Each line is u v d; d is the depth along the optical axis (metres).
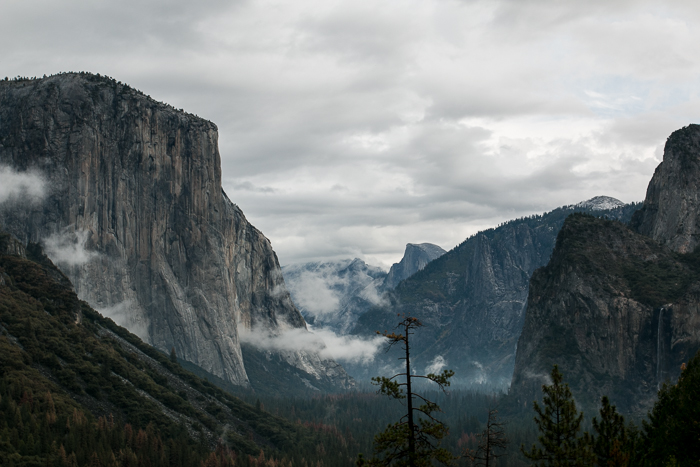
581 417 97.06
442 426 81.88
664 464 90.06
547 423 96.56
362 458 83.56
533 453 94.62
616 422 97.88
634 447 96.81
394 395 81.38
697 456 91.38
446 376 81.06
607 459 91.94
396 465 80.81
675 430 94.19
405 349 81.56
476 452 90.38
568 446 93.44
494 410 94.31
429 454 81.38
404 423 81.81
